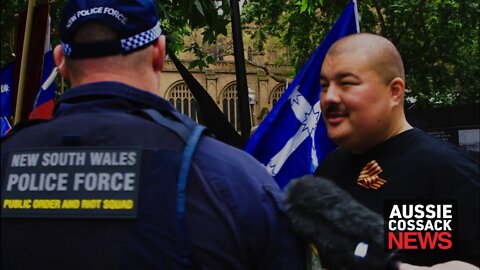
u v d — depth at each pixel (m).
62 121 1.60
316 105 4.00
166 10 7.67
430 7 18.89
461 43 20.05
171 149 1.52
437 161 2.19
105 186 1.48
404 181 2.24
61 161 1.52
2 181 1.57
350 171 2.47
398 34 19.80
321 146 3.99
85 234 1.46
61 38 1.70
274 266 1.50
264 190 1.55
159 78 1.77
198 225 1.45
